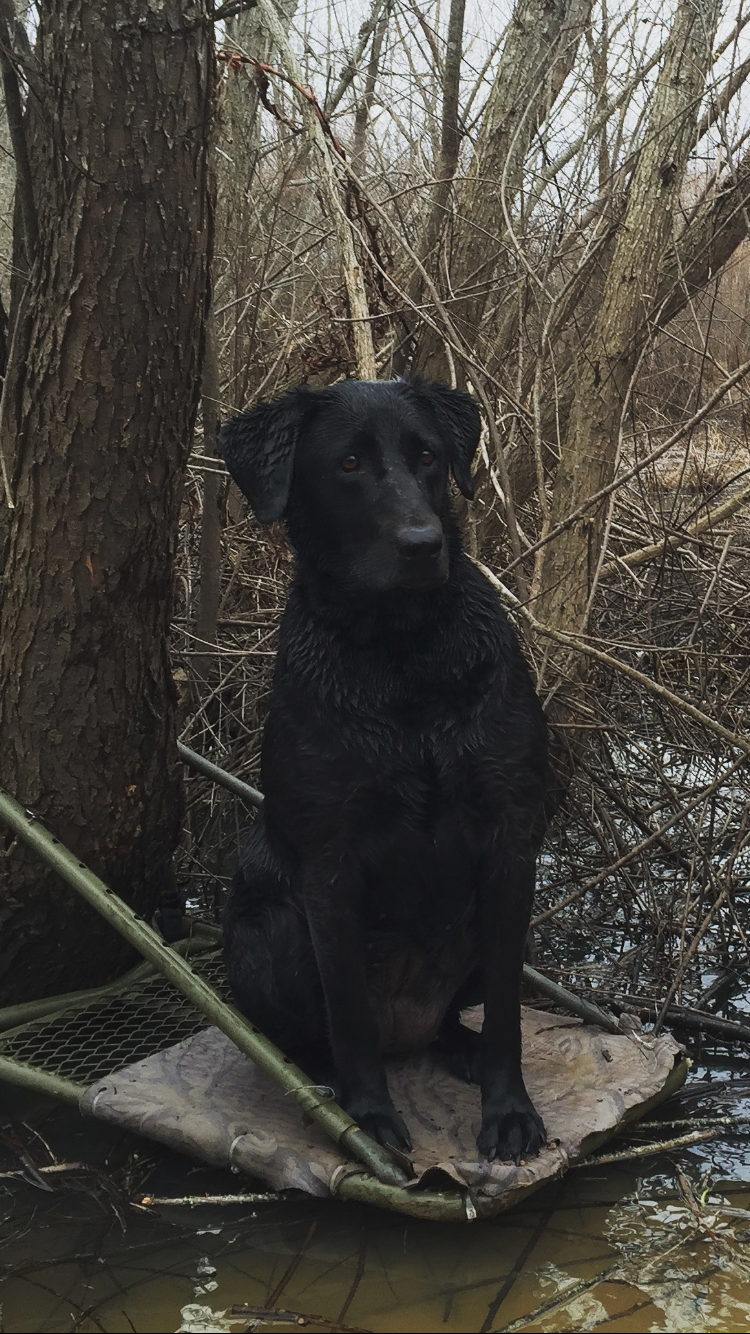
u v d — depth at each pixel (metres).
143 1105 2.86
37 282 3.08
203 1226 2.60
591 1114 2.78
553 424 5.25
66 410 3.08
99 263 2.98
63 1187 2.78
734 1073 3.26
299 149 5.43
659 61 4.49
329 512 2.79
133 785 3.46
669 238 4.43
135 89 2.91
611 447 4.43
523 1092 2.74
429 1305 2.29
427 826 2.74
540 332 4.79
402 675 2.72
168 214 3.01
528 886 2.77
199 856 4.71
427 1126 2.81
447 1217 2.48
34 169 3.11
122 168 2.94
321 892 2.75
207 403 4.50
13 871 3.37
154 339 3.08
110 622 3.28
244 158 5.58
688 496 5.58
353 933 2.76
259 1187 2.76
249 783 4.71
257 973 2.98
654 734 4.71
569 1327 2.21
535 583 4.23
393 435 2.77
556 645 4.36
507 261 5.29
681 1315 2.24
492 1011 2.75
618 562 4.72
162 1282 2.39
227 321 5.77
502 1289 2.34
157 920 3.92
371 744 2.70
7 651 3.32
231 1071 3.04
